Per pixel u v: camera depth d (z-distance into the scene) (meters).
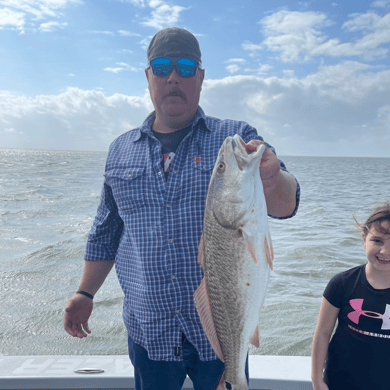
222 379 1.69
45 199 17.62
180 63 2.09
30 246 8.95
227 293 1.64
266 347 4.38
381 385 2.11
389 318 2.09
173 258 2.05
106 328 4.90
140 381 2.15
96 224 2.47
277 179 1.72
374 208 2.25
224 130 2.18
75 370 2.68
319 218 13.28
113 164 2.35
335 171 54.62
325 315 2.32
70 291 6.14
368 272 2.19
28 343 4.54
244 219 1.60
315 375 2.29
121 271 2.30
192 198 2.07
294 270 7.05
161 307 2.05
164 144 2.25
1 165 50.22
